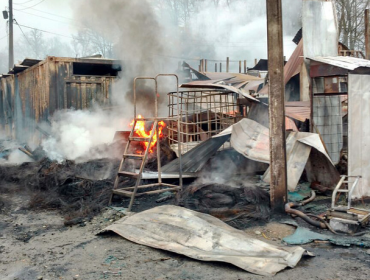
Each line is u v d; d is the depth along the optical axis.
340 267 3.90
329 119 8.00
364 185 6.16
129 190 6.88
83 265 4.11
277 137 5.57
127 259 4.22
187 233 4.56
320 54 8.07
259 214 5.43
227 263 4.02
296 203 5.96
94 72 13.19
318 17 8.09
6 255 4.45
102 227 5.35
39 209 6.49
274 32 5.52
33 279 3.81
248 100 8.45
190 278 3.74
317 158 6.77
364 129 6.11
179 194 6.17
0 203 6.82
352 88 6.03
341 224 4.88
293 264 3.87
